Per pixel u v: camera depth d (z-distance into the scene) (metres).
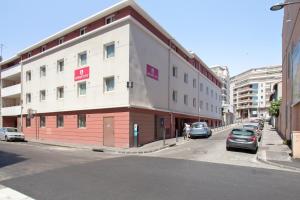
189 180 8.56
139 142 21.72
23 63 33.81
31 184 7.96
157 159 13.57
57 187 7.60
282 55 29.50
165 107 27.53
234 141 16.70
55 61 28.34
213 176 9.26
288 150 17.02
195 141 24.11
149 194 6.89
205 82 45.84
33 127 31.36
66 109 26.30
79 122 25.22
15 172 9.85
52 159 13.29
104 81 22.98
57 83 27.86
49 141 27.06
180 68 32.59
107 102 22.34
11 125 38.53
